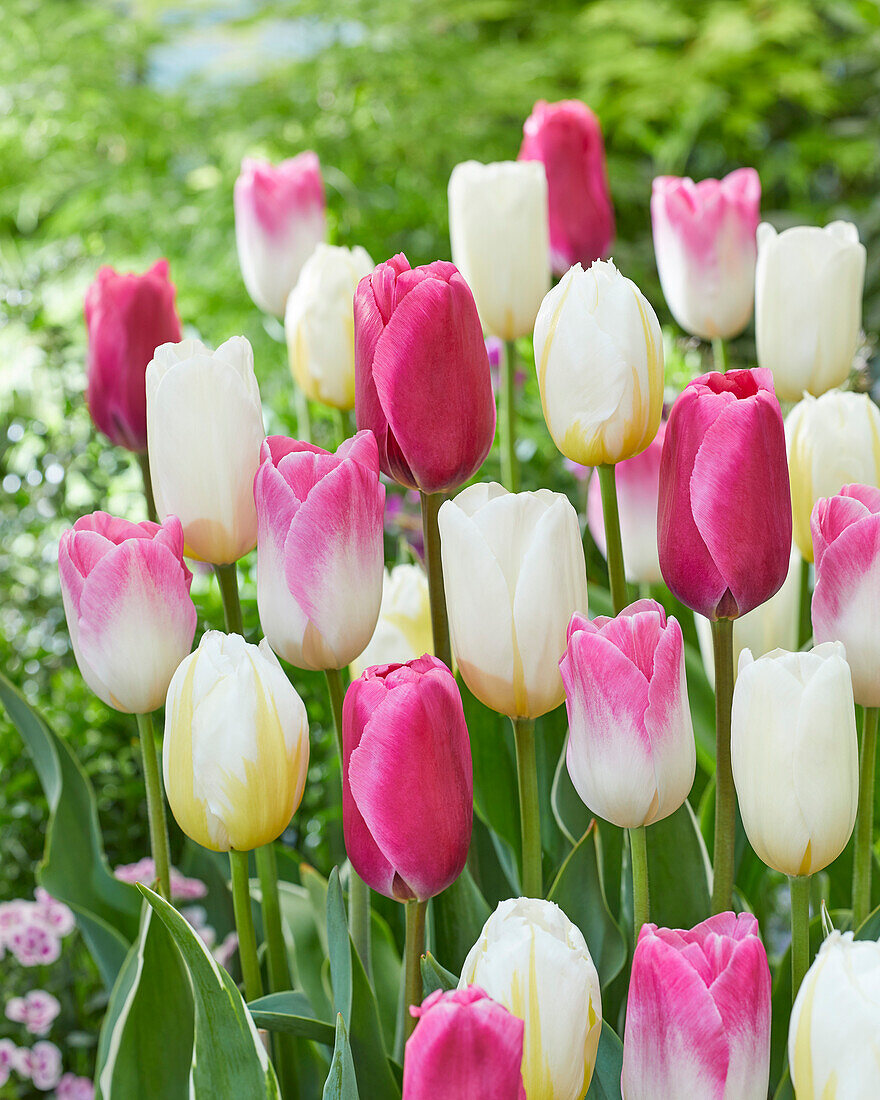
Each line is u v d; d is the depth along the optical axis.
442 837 0.86
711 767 1.14
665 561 0.89
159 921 0.94
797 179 4.03
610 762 0.86
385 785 0.85
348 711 0.86
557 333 0.91
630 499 1.04
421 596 1.02
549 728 1.05
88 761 1.41
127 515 1.65
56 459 1.50
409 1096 0.78
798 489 0.99
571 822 1.02
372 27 3.58
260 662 0.89
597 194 1.28
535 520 0.88
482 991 0.78
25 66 3.62
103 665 0.93
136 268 3.40
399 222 3.42
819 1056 0.79
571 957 0.81
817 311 1.06
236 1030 0.89
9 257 3.52
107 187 3.49
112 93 3.63
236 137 3.49
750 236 1.14
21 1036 1.27
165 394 0.92
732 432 0.86
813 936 0.94
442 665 0.87
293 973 1.03
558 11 4.59
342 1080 0.86
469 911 0.97
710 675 1.05
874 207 3.90
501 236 1.08
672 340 1.78
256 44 4.13
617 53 4.20
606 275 0.90
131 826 1.39
